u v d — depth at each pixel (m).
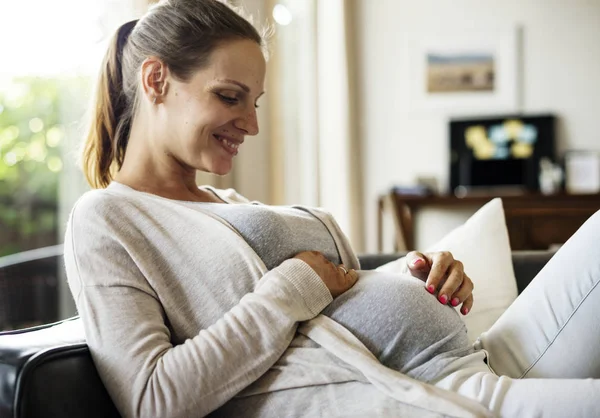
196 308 1.02
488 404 0.88
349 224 3.95
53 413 0.85
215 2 1.15
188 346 0.92
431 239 3.89
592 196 3.08
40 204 4.10
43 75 2.58
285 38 3.57
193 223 1.06
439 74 4.11
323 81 3.89
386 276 1.06
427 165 4.12
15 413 0.82
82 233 1.01
